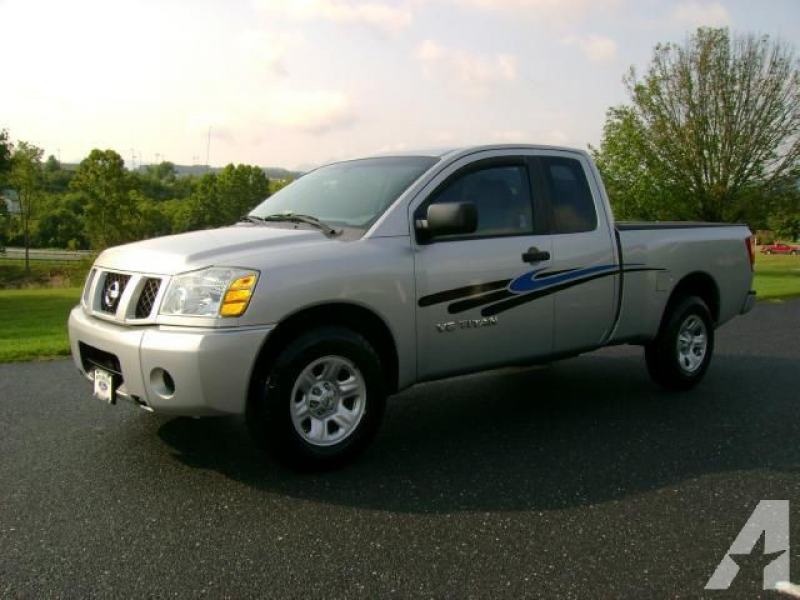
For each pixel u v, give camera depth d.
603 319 5.38
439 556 3.08
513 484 3.94
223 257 3.82
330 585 2.81
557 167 5.27
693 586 2.86
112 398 4.00
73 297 25.02
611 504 3.68
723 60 34.41
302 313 3.96
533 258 4.87
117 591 2.74
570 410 5.53
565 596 2.77
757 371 7.12
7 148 35.44
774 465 4.31
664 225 5.99
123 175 49.75
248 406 4.06
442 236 4.51
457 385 6.37
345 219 4.48
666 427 5.09
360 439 4.16
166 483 3.87
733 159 34.38
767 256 66.38
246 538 3.22
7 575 2.86
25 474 3.98
